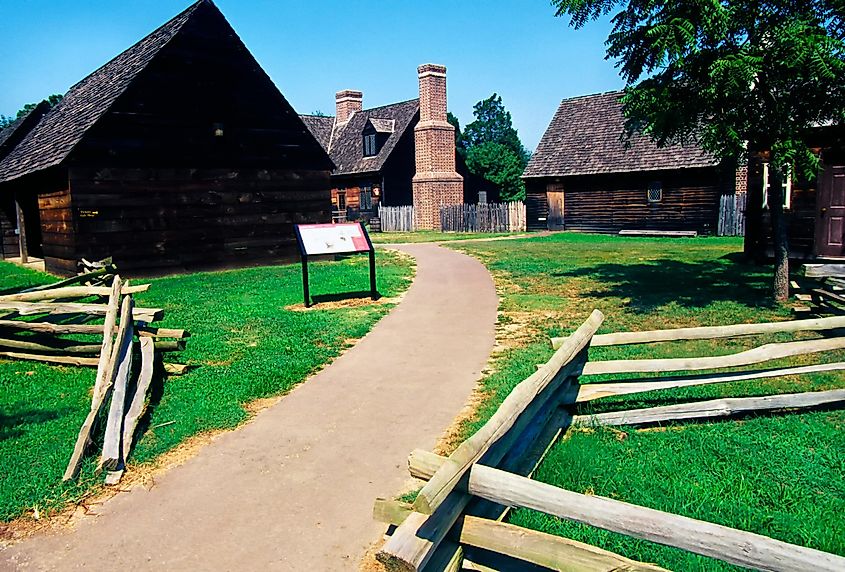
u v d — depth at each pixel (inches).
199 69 669.3
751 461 186.1
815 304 343.0
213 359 310.7
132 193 631.8
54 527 164.1
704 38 358.6
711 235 1056.2
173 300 476.4
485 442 129.6
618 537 146.4
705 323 354.0
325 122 1803.6
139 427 225.3
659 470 181.5
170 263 658.8
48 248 690.8
